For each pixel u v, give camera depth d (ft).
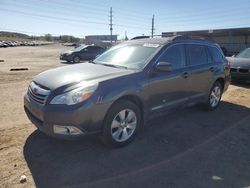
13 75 39.58
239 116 20.61
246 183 11.48
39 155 13.05
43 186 10.71
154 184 11.12
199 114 20.71
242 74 32.37
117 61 16.74
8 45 205.67
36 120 13.33
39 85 13.50
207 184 11.29
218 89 22.03
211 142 15.51
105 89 12.86
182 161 13.14
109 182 11.13
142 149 14.19
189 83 18.08
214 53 21.35
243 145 15.31
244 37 122.93
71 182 11.03
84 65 16.60
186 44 18.35
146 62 15.37
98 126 12.85
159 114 16.30
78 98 12.17
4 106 21.18
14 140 14.56
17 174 11.43
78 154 13.30
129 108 14.03
